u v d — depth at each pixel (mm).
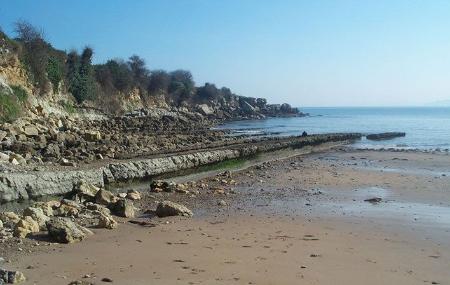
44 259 10289
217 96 136750
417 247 12203
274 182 24016
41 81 51562
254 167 30781
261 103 149375
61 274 9328
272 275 9641
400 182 24375
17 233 11859
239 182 23938
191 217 15531
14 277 8688
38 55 51594
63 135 31250
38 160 21672
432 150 43500
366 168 30453
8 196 15586
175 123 73000
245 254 11172
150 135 46844
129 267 9945
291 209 17250
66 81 63375
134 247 11578
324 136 48125
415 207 17844
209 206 17547
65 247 11305
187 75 130250
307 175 26797
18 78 45812
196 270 9836
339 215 16266
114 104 79250
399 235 13484
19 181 16016
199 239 12570
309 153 41125
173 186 20641
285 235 13266
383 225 14758
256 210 16953
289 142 39406
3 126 30172
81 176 18422
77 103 65562
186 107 113875
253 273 9727
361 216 16109
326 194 20656
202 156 26938
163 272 9648
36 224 12562
